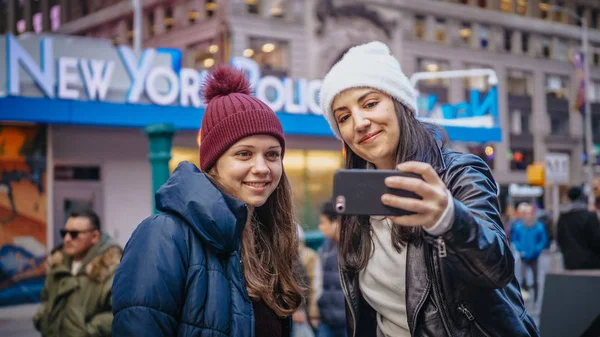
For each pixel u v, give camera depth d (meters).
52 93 12.06
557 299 4.64
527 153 38.75
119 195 13.50
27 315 11.26
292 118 15.09
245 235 2.29
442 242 1.70
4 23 32.38
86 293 4.05
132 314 1.84
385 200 1.56
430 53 32.94
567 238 7.81
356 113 2.20
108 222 13.34
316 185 17.05
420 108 18.41
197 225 1.95
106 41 13.02
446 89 33.69
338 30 27.58
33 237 12.44
